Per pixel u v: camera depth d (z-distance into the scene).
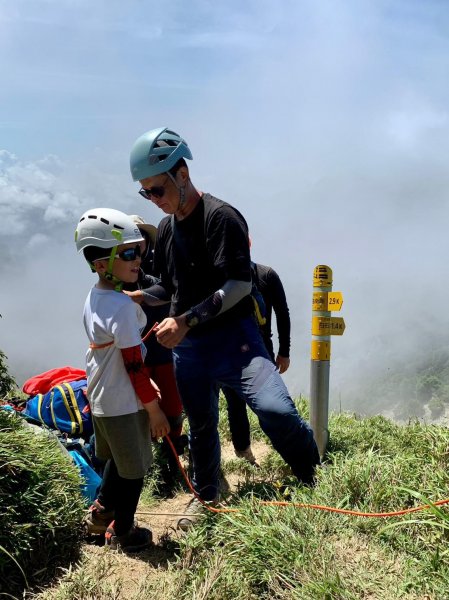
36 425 4.60
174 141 3.70
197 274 3.88
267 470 5.29
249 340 3.94
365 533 3.34
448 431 4.13
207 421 4.12
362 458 4.09
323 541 3.19
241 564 3.14
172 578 3.23
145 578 3.31
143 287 5.10
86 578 3.25
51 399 4.70
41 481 3.55
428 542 3.16
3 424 3.80
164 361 5.22
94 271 3.58
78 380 5.05
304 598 2.81
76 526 3.71
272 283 5.24
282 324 5.39
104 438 3.68
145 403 3.50
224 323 3.92
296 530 3.33
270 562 3.09
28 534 3.30
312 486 4.01
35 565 3.37
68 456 4.18
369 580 2.90
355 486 3.73
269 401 3.80
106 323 3.45
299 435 3.89
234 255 3.70
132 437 3.54
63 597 3.10
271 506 3.58
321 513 3.48
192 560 3.40
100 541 3.89
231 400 5.35
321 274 5.16
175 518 4.45
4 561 3.20
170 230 3.98
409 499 3.58
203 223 3.76
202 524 3.71
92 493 4.22
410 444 5.18
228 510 3.67
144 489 4.87
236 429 5.43
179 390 4.11
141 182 3.73
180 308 4.02
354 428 5.95
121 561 3.57
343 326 5.18
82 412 4.67
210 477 4.20
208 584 3.01
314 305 5.22
